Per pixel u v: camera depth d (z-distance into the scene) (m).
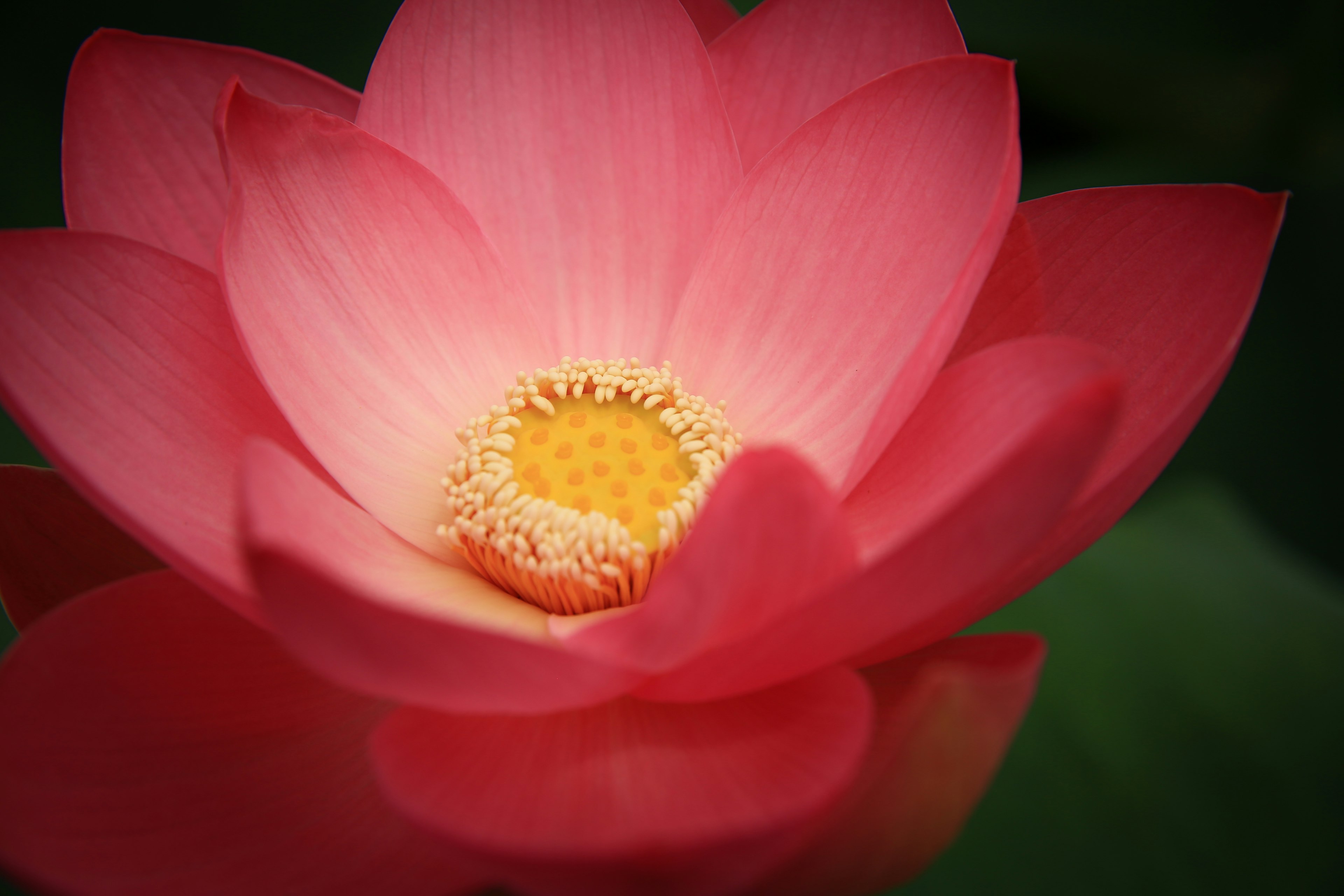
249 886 0.51
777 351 0.57
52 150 0.64
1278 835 0.55
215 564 0.53
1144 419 0.55
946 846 0.51
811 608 0.50
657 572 0.55
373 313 0.57
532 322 0.58
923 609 0.51
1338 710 0.57
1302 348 0.65
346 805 0.52
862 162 0.56
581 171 0.58
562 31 0.58
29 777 0.51
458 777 0.51
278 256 0.56
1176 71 0.67
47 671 0.52
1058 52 0.67
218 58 0.59
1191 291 0.55
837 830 0.50
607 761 0.52
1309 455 0.64
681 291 0.58
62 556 0.55
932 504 0.53
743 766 0.51
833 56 0.59
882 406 0.53
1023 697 0.50
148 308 0.54
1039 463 0.50
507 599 0.55
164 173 0.58
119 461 0.53
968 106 0.55
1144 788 0.56
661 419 0.56
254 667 0.53
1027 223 0.56
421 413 0.57
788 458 0.49
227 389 0.55
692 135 0.58
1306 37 0.65
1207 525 0.61
